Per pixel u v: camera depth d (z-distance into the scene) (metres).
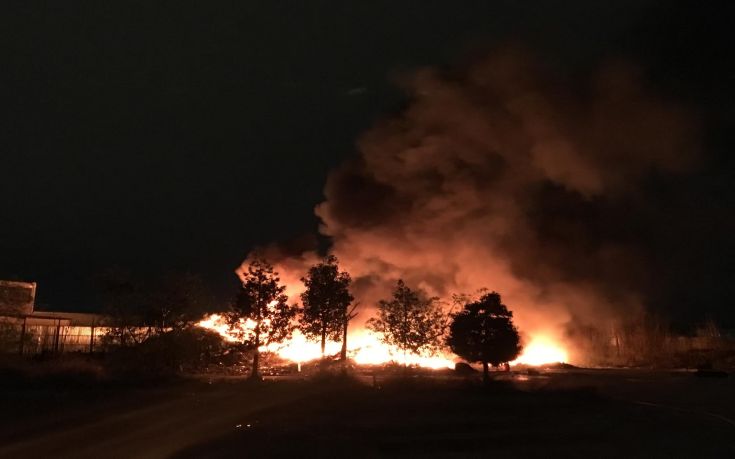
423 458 11.63
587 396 21.28
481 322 24.70
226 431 13.63
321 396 19.45
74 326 33.84
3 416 14.67
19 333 30.25
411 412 16.73
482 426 14.88
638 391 25.72
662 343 49.75
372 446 12.46
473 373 32.25
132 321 26.59
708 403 21.36
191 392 20.09
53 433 13.00
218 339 27.67
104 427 13.75
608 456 12.20
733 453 12.68
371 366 32.66
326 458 11.43
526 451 12.45
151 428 13.79
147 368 25.52
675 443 13.62
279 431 13.68
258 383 23.03
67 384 21.39
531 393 21.80
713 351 47.81
